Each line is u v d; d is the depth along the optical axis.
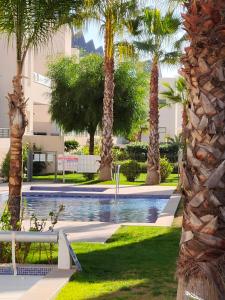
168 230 11.38
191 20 4.04
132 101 31.19
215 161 3.92
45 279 7.02
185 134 4.14
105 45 23.91
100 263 8.20
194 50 4.03
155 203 19.42
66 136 38.25
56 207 18.17
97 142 41.59
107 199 20.42
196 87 4.02
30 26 9.19
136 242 10.00
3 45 32.12
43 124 42.38
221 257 3.95
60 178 27.41
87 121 30.88
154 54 23.16
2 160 26.48
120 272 7.62
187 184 4.03
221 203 3.92
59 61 32.09
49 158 26.45
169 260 8.45
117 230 11.42
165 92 29.89
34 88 35.88
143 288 6.78
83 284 6.93
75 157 25.34
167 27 22.39
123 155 39.31
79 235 10.82
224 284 3.94
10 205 8.83
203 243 3.96
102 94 30.66
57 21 9.46
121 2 12.57
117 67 30.78
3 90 32.31
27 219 13.49
